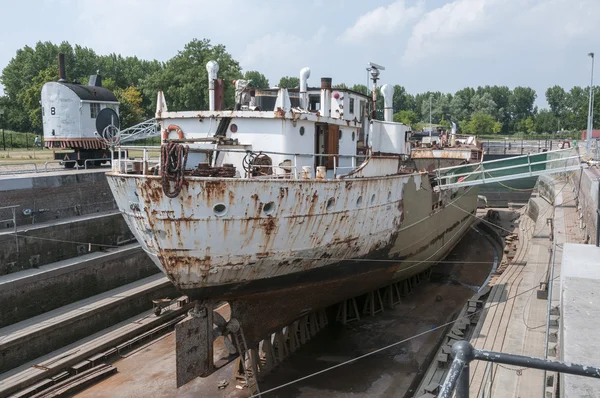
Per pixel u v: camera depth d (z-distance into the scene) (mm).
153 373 13500
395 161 14398
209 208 9258
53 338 14172
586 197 17094
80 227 18578
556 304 10719
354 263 12703
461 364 2326
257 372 12445
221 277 10062
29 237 16484
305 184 10180
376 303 16891
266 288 11031
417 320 16188
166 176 8930
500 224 28594
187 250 9547
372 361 13461
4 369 12883
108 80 57125
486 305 13883
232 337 11164
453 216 19922
